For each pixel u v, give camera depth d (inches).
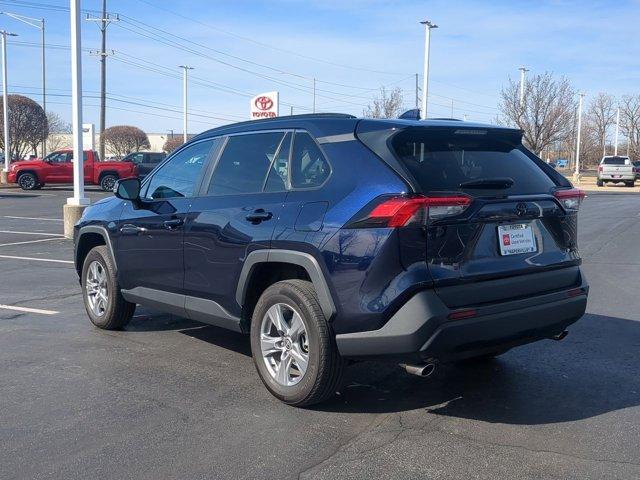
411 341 155.5
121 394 192.7
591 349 237.9
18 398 189.5
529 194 178.2
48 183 1285.7
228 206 198.8
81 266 278.4
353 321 162.4
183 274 215.5
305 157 184.2
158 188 235.1
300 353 178.7
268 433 165.3
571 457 152.0
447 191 161.8
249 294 193.9
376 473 144.6
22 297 325.1
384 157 165.5
